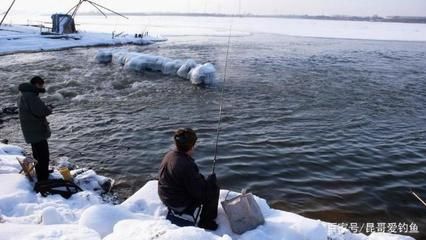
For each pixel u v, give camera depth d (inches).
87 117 552.7
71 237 143.9
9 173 281.1
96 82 813.2
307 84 828.6
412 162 406.6
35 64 1029.8
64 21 1921.8
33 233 151.0
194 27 3737.7
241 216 190.4
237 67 1059.3
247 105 637.3
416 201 320.8
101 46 1624.0
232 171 374.6
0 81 784.3
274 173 372.2
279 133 493.7
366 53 1547.7
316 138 477.4
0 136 458.6
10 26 2110.0
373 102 679.1
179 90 749.9
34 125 257.8
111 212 190.2
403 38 2630.4
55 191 252.1
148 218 199.9
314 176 367.2
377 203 316.8
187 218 186.7
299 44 1935.3
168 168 187.8
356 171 380.5
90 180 301.3
